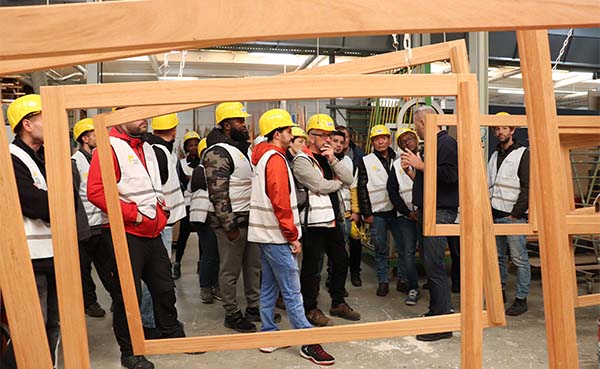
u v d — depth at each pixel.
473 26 0.72
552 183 1.04
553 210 1.04
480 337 0.97
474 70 4.53
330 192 3.27
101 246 2.65
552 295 1.05
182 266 5.59
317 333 1.61
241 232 3.23
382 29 0.70
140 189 2.45
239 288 4.57
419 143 4.30
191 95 1.09
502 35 6.94
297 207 2.91
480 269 0.97
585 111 7.18
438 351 2.97
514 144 3.64
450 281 4.66
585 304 1.75
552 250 1.05
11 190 0.90
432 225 2.03
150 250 2.54
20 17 0.66
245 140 3.32
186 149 5.27
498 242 3.91
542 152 1.05
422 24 0.71
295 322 2.76
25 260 0.90
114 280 2.56
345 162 4.42
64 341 1.01
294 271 2.75
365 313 3.73
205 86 1.09
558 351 1.05
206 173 3.11
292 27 0.69
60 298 1.01
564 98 10.88
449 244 4.29
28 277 0.91
